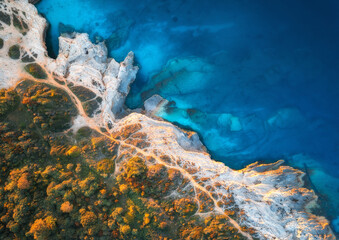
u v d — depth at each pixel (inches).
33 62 1884.8
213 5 1897.1
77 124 1844.2
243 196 1750.7
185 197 1727.4
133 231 1601.9
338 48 1782.7
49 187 1626.5
